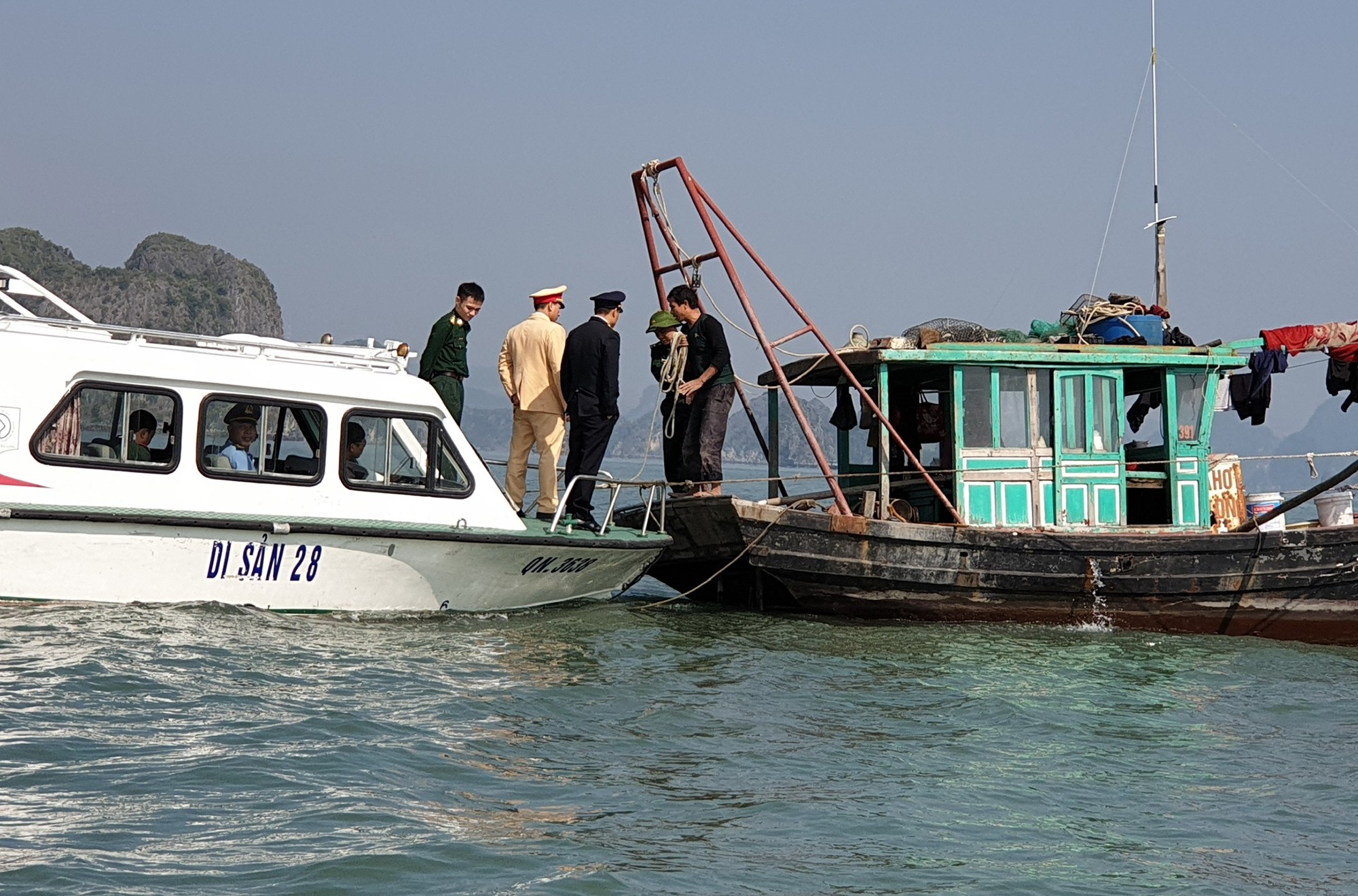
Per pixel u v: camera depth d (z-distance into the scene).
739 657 10.77
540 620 11.76
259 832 6.07
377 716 8.06
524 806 6.73
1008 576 12.98
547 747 7.81
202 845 5.88
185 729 7.48
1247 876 6.34
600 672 9.81
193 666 8.78
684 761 7.72
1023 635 12.62
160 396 10.23
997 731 8.87
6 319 9.91
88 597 9.97
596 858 6.07
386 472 11.04
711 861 6.15
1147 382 14.31
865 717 9.04
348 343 11.38
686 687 9.54
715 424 12.94
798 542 12.62
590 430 12.45
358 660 9.44
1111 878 6.24
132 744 7.16
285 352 10.80
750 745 8.15
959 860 6.37
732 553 12.73
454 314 12.31
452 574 11.29
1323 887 6.22
